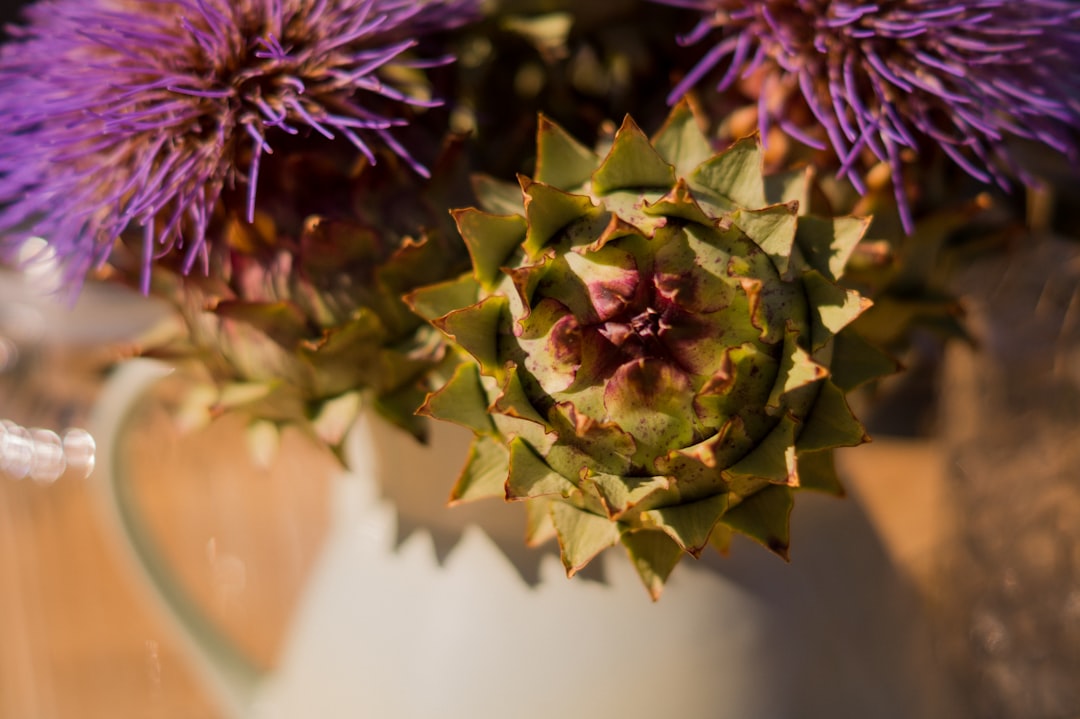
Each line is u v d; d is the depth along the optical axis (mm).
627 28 460
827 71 431
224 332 429
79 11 454
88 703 640
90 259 455
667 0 436
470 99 468
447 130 453
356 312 420
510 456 384
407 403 429
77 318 768
